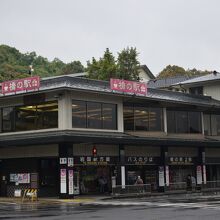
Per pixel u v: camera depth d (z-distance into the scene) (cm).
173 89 5822
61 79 3578
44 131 3591
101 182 3825
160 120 4234
